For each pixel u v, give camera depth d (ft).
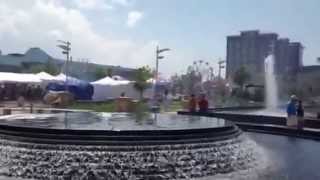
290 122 66.95
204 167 36.73
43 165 34.76
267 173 38.58
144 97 163.53
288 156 47.67
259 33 310.24
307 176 37.68
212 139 38.29
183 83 242.99
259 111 107.34
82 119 48.16
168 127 39.91
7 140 37.06
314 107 128.16
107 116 53.21
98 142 34.73
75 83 145.79
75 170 34.17
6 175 35.78
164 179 34.94
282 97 164.45
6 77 130.72
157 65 152.66
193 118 51.13
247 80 218.18
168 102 136.36
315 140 60.90
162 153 35.29
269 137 63.77
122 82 161.38
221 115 80.43
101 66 277.44
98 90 159.74
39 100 140.97
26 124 40.88
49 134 35.88
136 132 35.78
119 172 34.24
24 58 289.74
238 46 323.98
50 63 269.85
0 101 137.28
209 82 211.82
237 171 38.91
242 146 42.24
